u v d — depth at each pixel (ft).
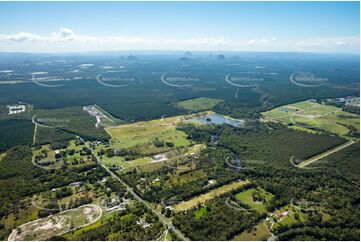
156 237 623.77
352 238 630.33
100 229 643.45
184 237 625.82
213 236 629.51
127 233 635.25
